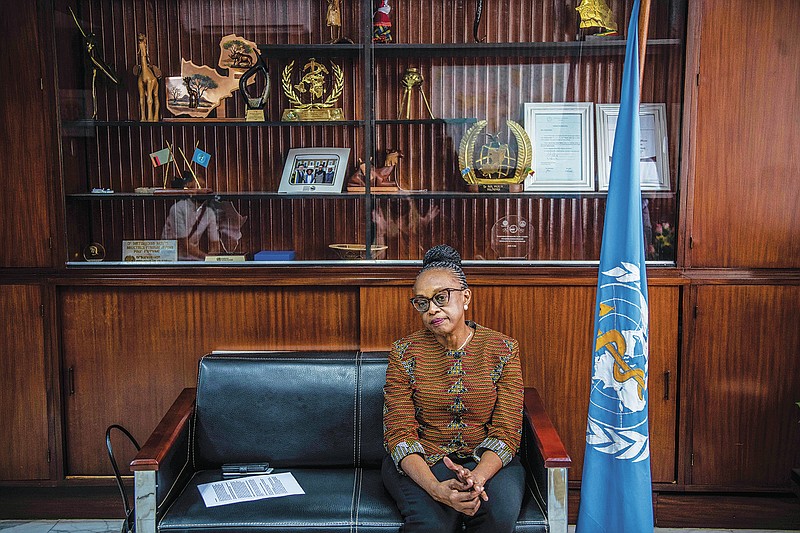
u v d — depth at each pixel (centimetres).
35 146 279
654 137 279
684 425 280
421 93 295
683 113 271
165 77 298
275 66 296
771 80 269
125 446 288
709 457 282
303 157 300
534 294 278
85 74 295
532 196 293
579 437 284
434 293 217
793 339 277
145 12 295
